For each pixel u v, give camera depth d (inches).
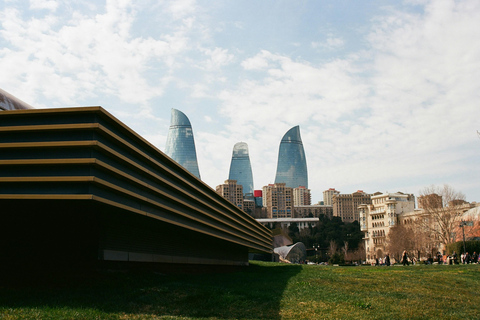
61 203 687.7
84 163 650.8
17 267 793.6
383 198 6953.7
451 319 670.5
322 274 1354.6
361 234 7770.7
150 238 1028.5
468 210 4475.9
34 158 675.4
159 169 893.8
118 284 733.3
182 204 1015.0
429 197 3663.9
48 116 692.7
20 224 826.8
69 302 575.5
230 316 612.4
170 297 684.1
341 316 634.2
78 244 799.7
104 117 692.7
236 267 1919.3
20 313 499.5
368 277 1203.2
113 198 710.5
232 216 1621.6
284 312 647.1
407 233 4379.9
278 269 1817.2
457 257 2903.5
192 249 1350.9
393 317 649.6
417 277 1242.0
